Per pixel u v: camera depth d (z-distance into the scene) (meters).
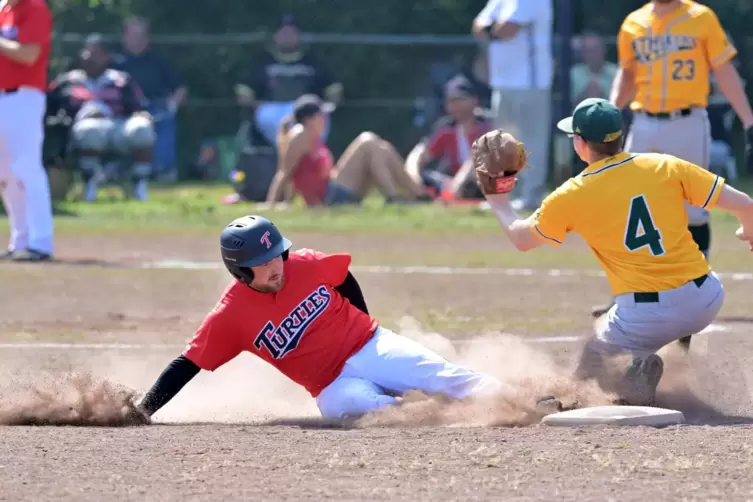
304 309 18.92
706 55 29.77
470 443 16.61
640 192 19.34
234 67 84.75
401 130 83.19
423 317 29.23
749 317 29.05
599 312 28.48
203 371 23.44
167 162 77.44
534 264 40.59
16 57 37.09
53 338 26.77
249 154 61.84
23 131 38.53
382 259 41.62
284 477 14.75
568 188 19.64
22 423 18.56
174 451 16.27
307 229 50.06
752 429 17.50
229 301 18.92
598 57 66.75
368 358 19.05
